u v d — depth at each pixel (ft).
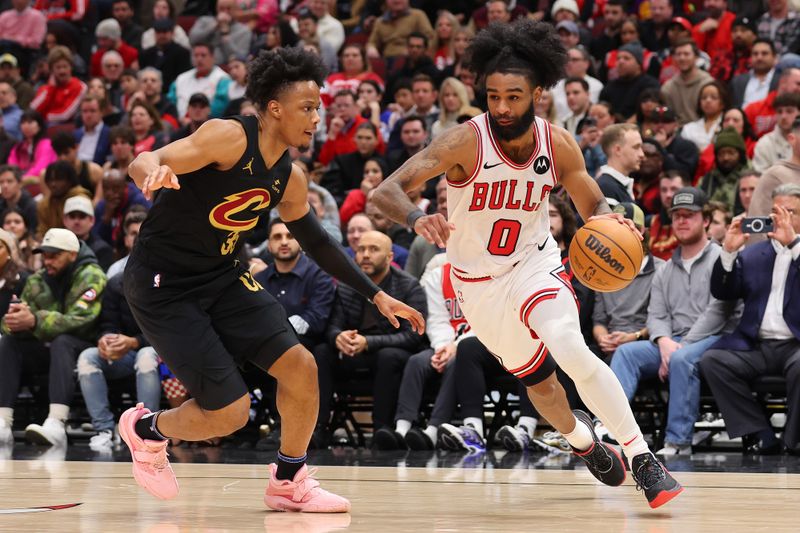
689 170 53.26
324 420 43.88
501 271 23.20
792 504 22.45
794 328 38.99
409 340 44.39
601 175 43.34
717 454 39.78
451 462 35.70
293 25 84.12
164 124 67.56
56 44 86.63
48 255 47.01
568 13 72.64
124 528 18.08
